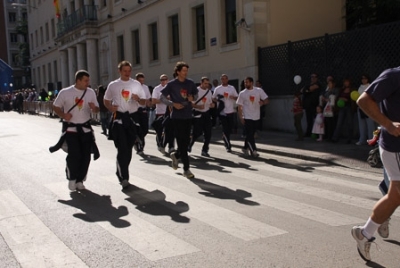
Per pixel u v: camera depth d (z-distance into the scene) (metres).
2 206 6.71
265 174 8.92
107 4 30.38
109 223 5.74
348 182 8.07
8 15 72.75
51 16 44.66
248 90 11.04
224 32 19.22
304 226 5.44
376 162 9.27
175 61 23.03
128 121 7.66
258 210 6.19
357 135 13.29
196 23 21.41
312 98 13.91
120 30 29.25
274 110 16.75
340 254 4.51
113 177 8.77
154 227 5.52
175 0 22.59
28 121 26.67
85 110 7.52
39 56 49.53
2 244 5.07
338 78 14.22
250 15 17.28
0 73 44.88
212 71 20.00
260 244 4.84
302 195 7.06
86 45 33.25
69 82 39.06
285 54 16.12
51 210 6.43
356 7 19.05
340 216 5.86
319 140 13.29
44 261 4.54
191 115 8.44
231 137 15.30
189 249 4.74
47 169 9.84
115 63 30.27
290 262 4.32
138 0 26.23
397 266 4.21
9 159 11.45
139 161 10.75
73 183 7.54
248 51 17.56
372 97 3.79
